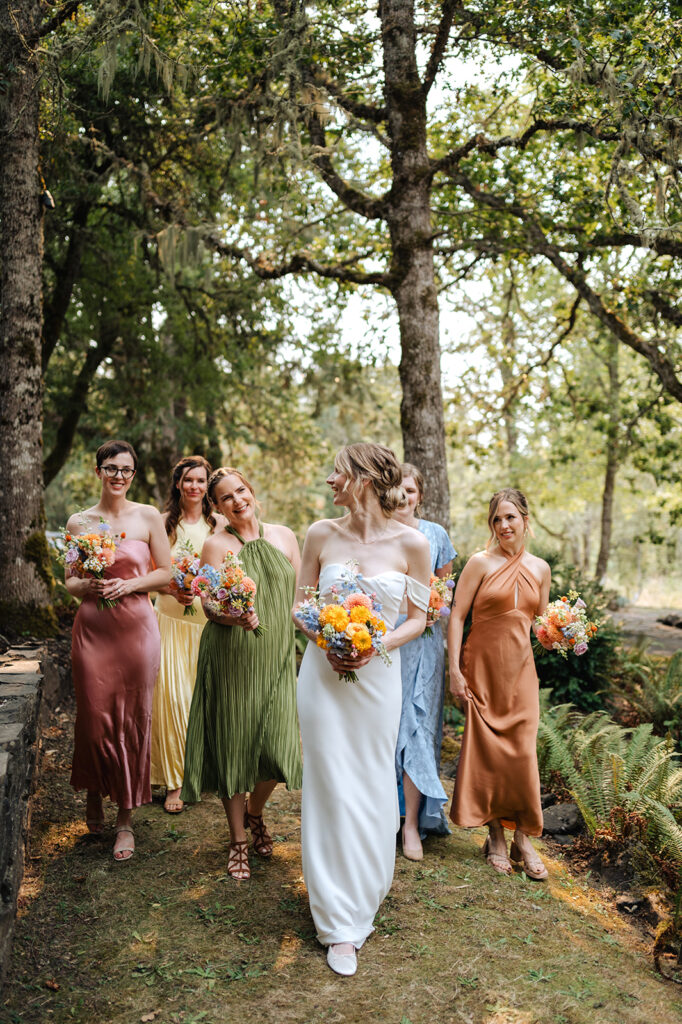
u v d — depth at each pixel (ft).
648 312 30.99
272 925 10.78
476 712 12.87
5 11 20.86
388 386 58.03
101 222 36.99
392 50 25.85
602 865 13.60
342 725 10.38
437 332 25.62
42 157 28.66
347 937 9.95
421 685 13.58
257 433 61.11
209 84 27.71
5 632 20.77
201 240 30.25
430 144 33.50
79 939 10.40
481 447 45.47
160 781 14.79
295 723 12.36
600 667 23.77
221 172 33.88
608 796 14.64
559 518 104.37
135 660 12.75
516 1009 9.07
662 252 24.25
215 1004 9.05
